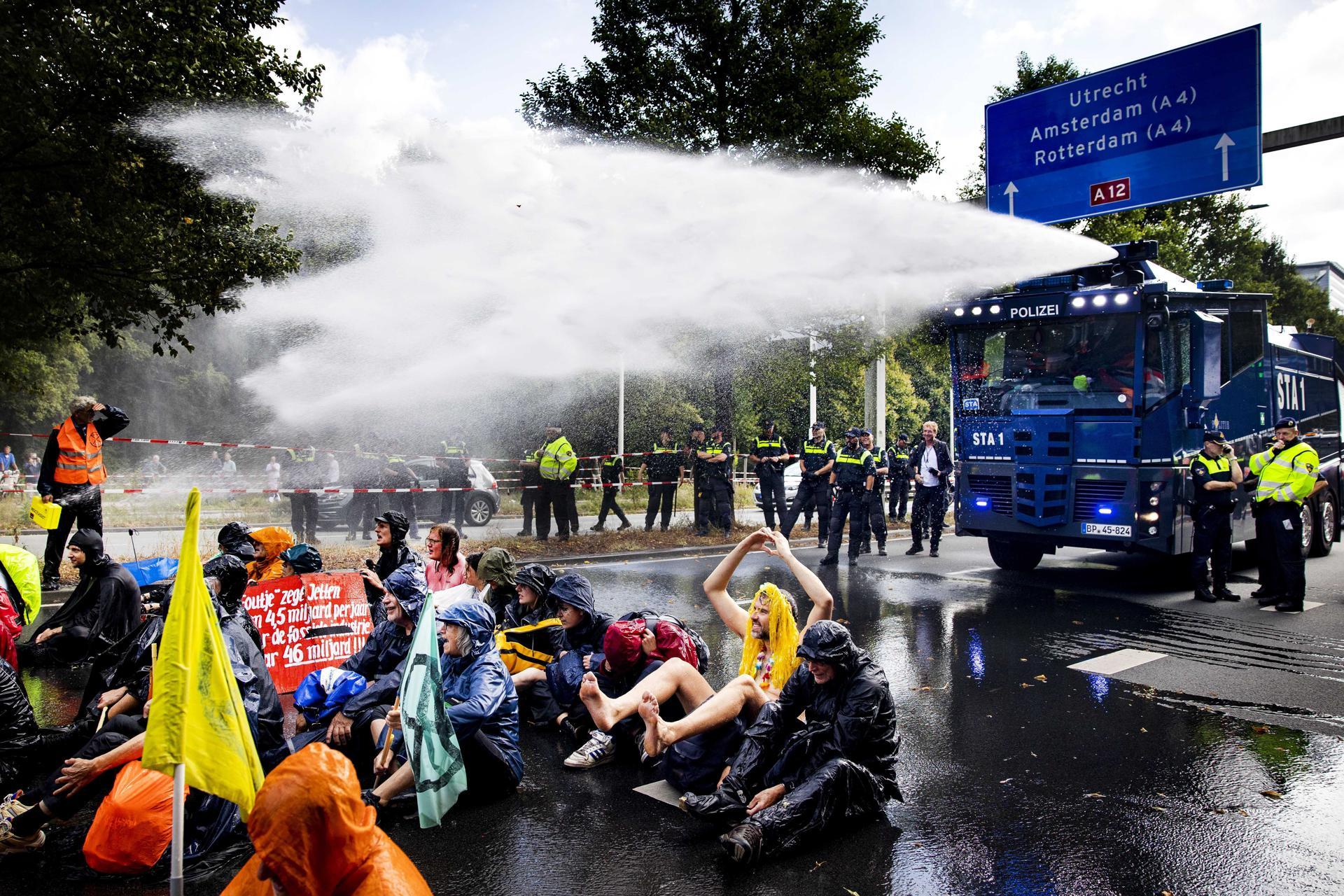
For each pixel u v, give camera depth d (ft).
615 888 12.45
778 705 14.89
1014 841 14.05
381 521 21.58
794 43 55.01
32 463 96.78
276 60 41.04
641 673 17.04
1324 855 13.58
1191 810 15.30
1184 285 36.06
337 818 6.46
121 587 23.38
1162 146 44.45
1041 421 35.73
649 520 55.26
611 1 54.80
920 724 20.06
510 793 15.88
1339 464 50.39
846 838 14.10
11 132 33.24
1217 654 26.43
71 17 33.24
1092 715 20.66
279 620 20.21
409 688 13.94
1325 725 19.99
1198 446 35.32
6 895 12.12
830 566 43.21
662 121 53.31
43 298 38.81
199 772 9.77
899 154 54.80
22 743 15.17
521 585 20.36
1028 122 48.37
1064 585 38.22
